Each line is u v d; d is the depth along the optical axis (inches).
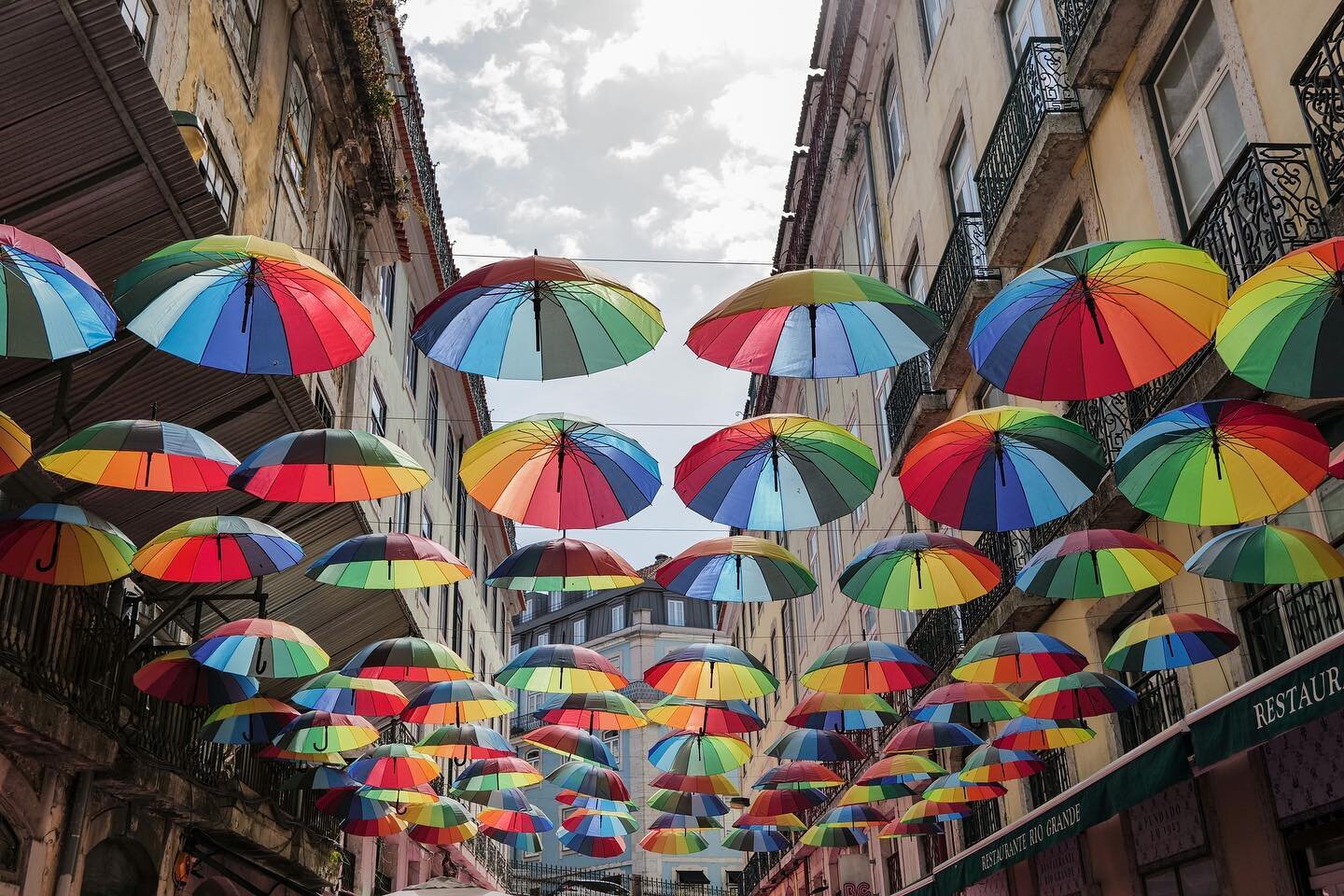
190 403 346.0
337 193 647.1
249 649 331.9
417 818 614.9
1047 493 261.9
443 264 914.1
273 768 551.8
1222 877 364.5
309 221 578.2
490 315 219.1
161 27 382.9
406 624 606.9
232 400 355.6
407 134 780.0
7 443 191.3
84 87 250.4
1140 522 415.2
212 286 206.4
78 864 358.3
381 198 688.4
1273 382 207.9
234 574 311.6
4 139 251.9
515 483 270.2
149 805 410.6
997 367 215.2
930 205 663.8
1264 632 345.7
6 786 318.3
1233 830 359.3
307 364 217.2
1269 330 202.7
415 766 510.3
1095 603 449.1
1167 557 305.9
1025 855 452.8
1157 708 413.4
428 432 956.6
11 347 170.1
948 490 264.5
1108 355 209.5
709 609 2370.8
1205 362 334.3
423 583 343.3
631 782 2089.1
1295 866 329.1
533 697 2367.1
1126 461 253.6
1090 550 304.3
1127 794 357.4
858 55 815.7
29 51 238.2
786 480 261.6
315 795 625.0
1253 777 346.9
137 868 431.2
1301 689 268.8
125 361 313.1
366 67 617.0
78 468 260.5
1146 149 395.9
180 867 456.1
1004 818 570.3
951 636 612.7
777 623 1333.7
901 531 751.7
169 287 200.4
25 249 160.7
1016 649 363.9
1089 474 256.4
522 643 2544.3
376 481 290.0
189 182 278.7
